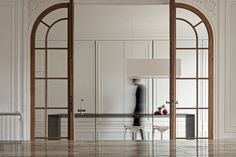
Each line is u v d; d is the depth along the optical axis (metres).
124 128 9.34
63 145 2.13
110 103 9.40
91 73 9.40
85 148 2.00
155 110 9.34
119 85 9.42
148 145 2.14
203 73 5.89
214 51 5.89
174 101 5.48
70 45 5.62
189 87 5.97
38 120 5.88
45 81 5.86
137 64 6.81
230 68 5.87
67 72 5.62
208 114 5.87
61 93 5.92
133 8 7.41
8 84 5.84
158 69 6.79
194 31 5.90
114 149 1.96
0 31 5.84
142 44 9.38
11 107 5.83
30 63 5.86
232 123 5.85
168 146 2.10
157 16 8.15
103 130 9.33
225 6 5.88
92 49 9.38
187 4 5.88
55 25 5.88
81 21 8.59
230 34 5.88
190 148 2.02
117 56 9.40
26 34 5.85
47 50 5.86
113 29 9.32
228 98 5.86
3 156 1.76
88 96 9.38
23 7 5.86
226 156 1.76
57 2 5.81
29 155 1.78
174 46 5.50
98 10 7.56
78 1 5.87
